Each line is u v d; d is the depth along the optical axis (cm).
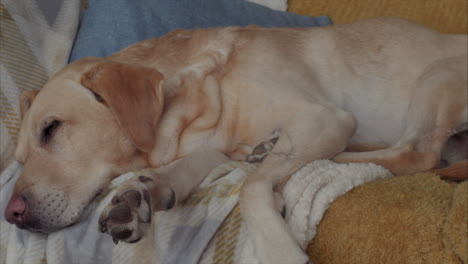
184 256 115
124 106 134
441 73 170
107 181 141
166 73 155
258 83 153
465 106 168
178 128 149
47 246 126
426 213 102
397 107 177
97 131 137
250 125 154
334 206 113
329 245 110
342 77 173
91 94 139
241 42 166
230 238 117
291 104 148
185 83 153
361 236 105
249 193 116
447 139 168
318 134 141
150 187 110
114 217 101
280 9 265
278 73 157
